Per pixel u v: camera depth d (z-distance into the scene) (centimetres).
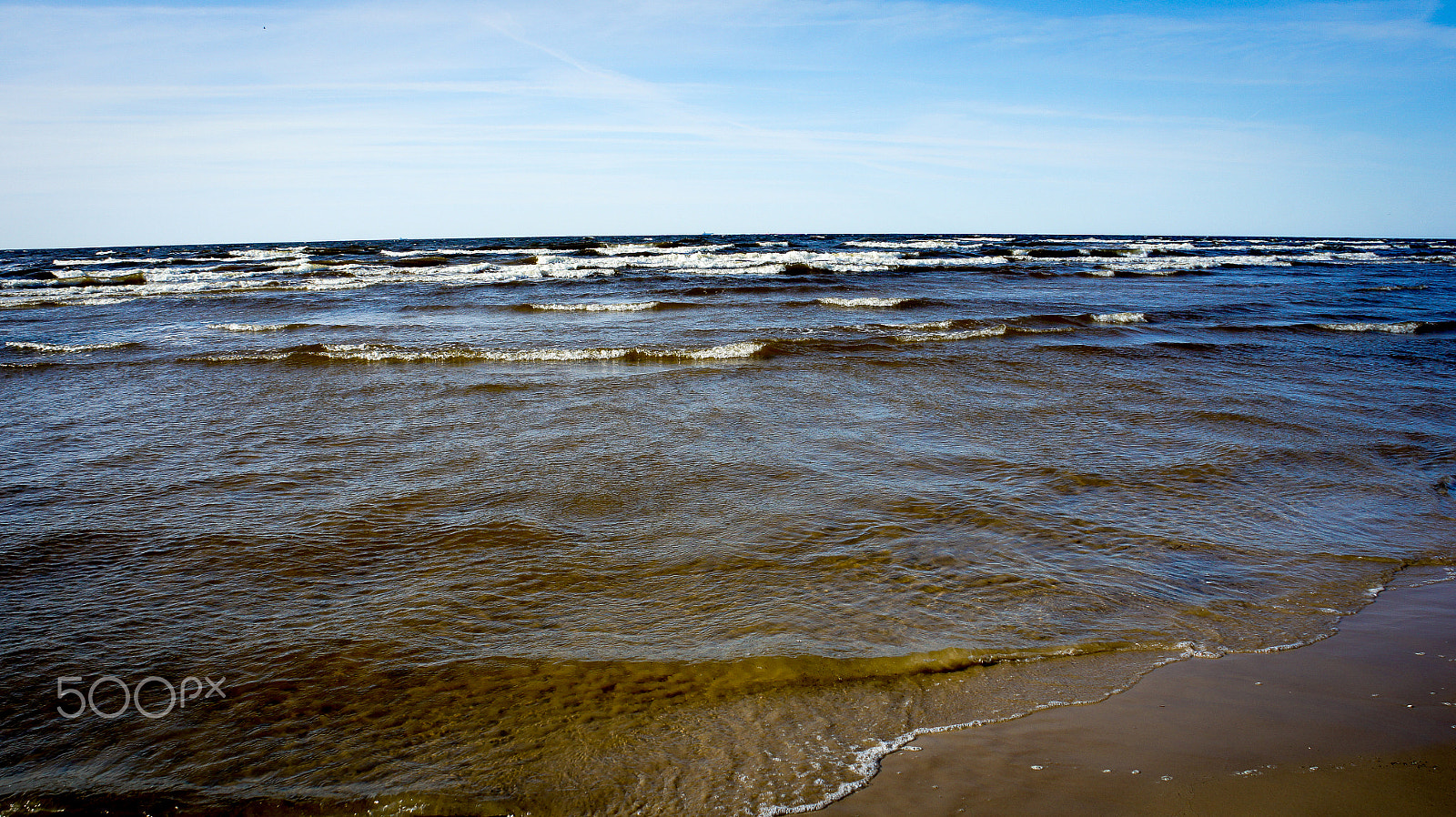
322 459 764
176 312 1981
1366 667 399
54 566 522
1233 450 800
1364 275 3588
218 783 314
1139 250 5178
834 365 1257
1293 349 1473
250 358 1288
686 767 321
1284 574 514
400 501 645
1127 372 1229
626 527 588
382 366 1258
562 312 1994
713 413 944
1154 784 305
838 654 407
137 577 506
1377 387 1140
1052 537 570
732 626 438
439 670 396
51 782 315
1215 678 390
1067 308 2111
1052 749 331
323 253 5175
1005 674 393
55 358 1309
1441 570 525
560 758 327
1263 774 310
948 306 2130
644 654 409
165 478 707
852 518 605
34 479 700
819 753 330
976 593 479
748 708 362
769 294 2419
